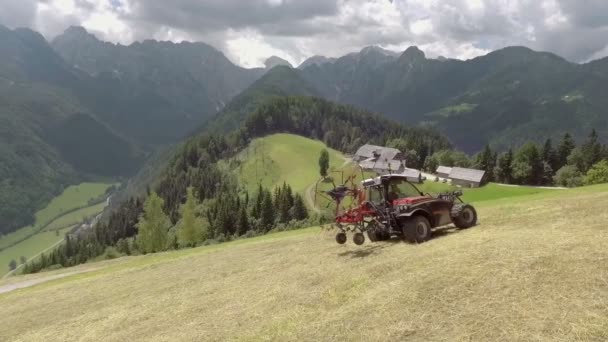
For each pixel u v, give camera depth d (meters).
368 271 13.05
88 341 14.58
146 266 30.09
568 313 8.04
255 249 26.11
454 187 120.94
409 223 14.84
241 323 12.22
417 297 10.11
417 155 178.75
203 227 98.38
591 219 14.16
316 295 12.59
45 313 21.36
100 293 23.27
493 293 9.38
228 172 183.88
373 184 15.98
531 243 11.64
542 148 144.50
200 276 21.14
